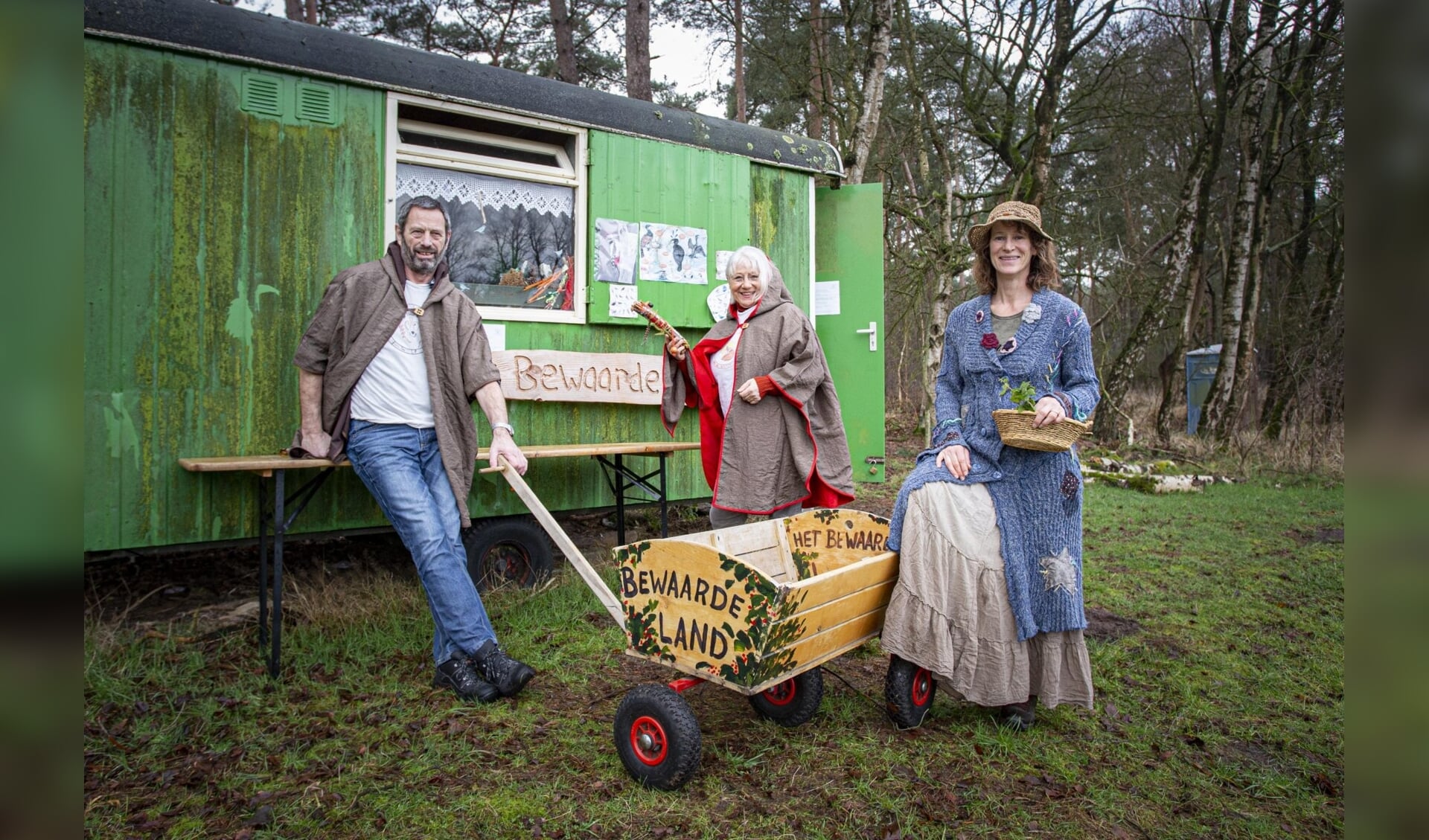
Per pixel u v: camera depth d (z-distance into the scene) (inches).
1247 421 555.2
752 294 159.0
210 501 154.6
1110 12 472.1
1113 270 666.8
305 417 134.0
